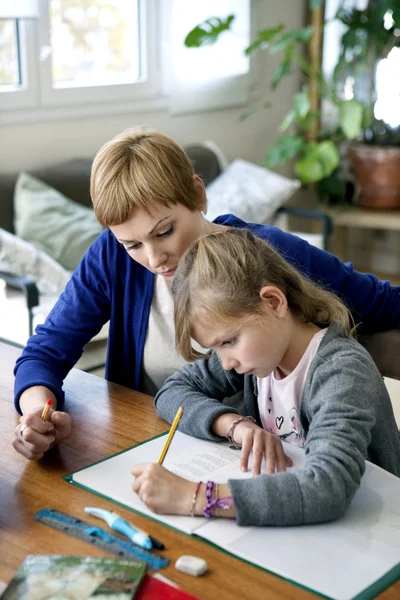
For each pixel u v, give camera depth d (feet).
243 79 14.89
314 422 3.74
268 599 2.92
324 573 3.06
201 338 3.81
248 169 13.08
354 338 4.42
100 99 12.65
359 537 3.31
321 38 15.61
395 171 14.84
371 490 3.69
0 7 10.55
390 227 14.65
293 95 16.43
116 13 12.84
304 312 4.06
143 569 3.05
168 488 3.51
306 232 16.71
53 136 12.17
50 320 5.25
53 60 12.17
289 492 3.38
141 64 13.28
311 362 3.98
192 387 4.63
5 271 9.39
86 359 9.31
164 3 13.17
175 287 3.94
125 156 4.50
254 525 3.38
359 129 13.93
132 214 4.50
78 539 3.33
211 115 14.60
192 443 4.17
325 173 14.16
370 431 3.88
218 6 14.05
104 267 5.31
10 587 2.98
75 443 4.23
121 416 4.56
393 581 3.02
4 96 11.41
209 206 12.44
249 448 3.89
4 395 4.93
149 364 5.50
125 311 5.40
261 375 3.90
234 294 3.69
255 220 12.69
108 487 3.72
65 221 10.77
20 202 10.73
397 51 14.80
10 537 3.35
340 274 5.36
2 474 3.92
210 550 3.23
